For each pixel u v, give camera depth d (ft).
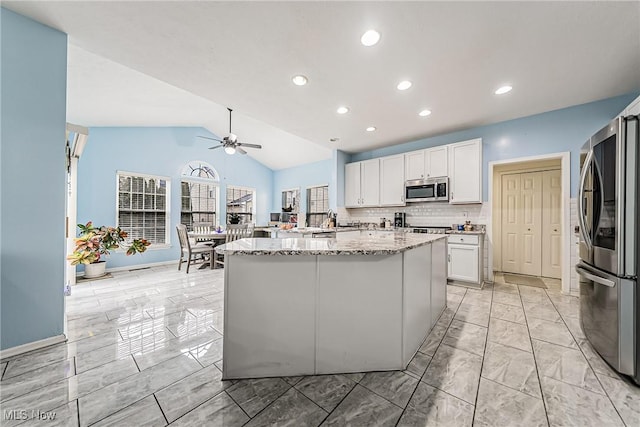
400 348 5.37
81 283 12.25
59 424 3.86
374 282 5.34
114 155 15.53
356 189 16.74
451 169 12.76
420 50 6.88
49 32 6.04
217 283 12.21
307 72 7.95
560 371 5.23
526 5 5.38
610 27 5.95
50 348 6.05
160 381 4.90
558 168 13.43
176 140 18.42
